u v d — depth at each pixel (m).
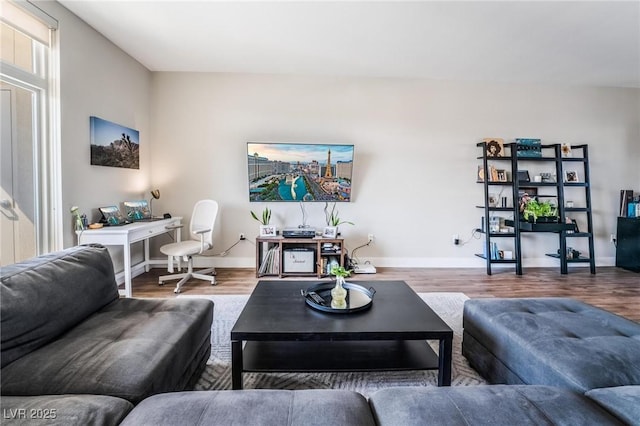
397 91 4.42
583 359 1.31
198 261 4.40
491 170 4.42
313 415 0.95
